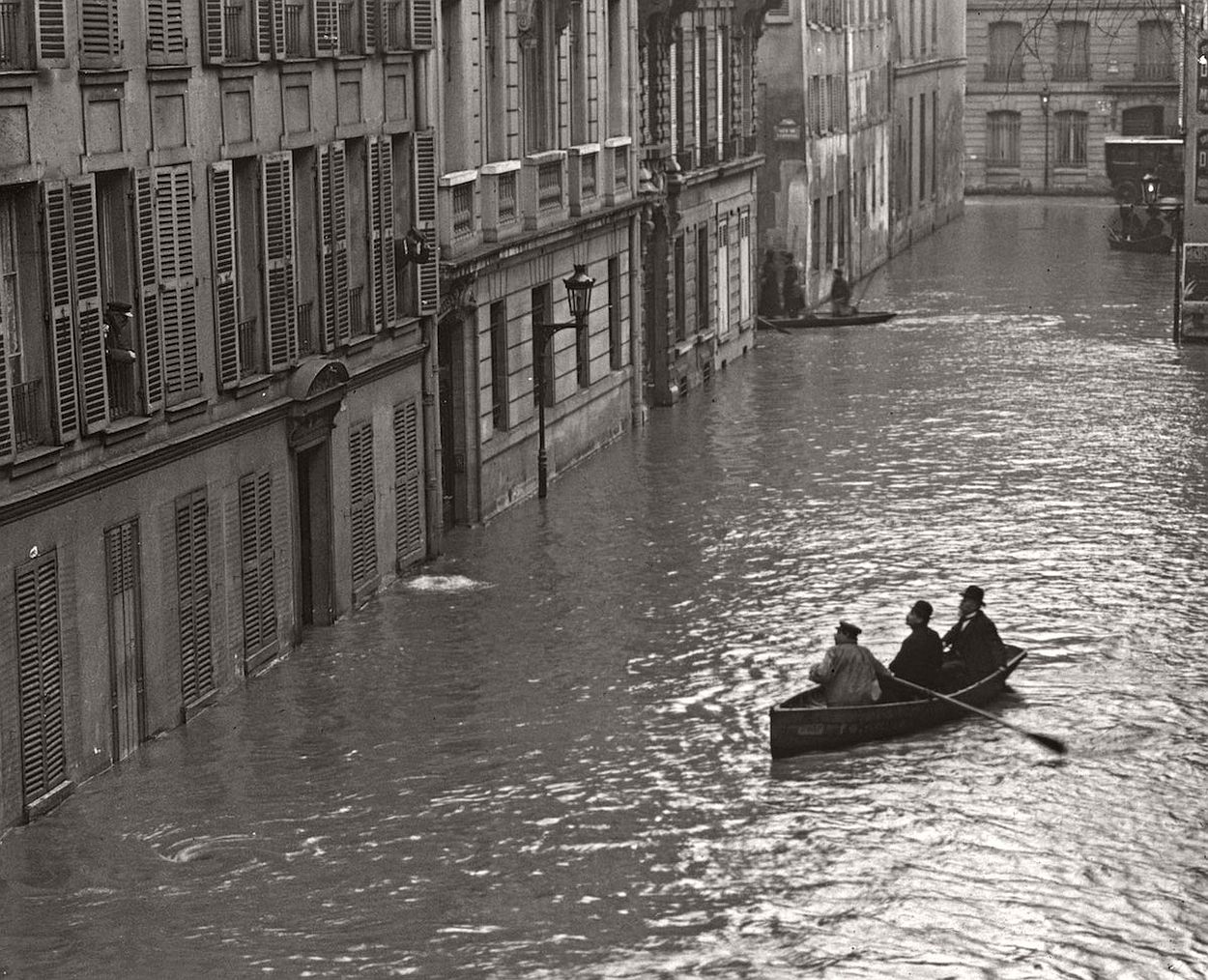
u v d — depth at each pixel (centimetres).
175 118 3362
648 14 6538
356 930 2611
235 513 3606
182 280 3384
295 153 3894
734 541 4712
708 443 6019
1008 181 15062
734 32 7794
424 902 2700
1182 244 7750
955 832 2944
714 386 7162
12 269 2925
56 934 2592
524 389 5278
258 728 3403
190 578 3428
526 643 3906
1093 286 9781
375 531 4269
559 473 5578
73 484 3019
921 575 4362
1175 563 4434
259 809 3030
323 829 2955
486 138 5044
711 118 7519
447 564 4547
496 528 4928
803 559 4531
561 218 5575
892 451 5791
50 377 2969
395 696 3581
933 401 6650
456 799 3078
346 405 4094
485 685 3638
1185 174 7712
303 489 3997
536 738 3353
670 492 5300
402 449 4428
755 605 4150
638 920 2644
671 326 6756
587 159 5803
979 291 9756
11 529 2873
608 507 5122
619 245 6141
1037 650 3819
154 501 3300
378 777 3170
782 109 9106
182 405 3369
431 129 4491
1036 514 4931
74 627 3059
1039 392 6762
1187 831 2942
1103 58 14675
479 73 4947
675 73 7000
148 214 3266
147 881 2759
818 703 3403
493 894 2728
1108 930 2617
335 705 3531
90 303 3072
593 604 4181
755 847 2892
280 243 3753
